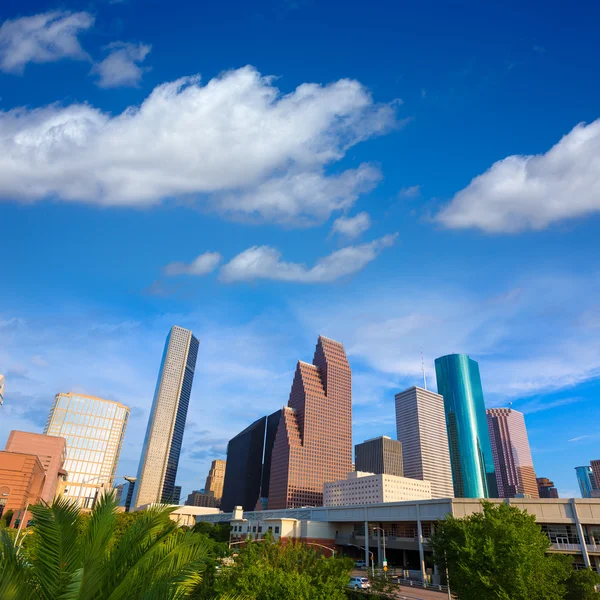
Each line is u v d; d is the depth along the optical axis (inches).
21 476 6033.5
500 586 1409.9
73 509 474.6
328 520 5506.9
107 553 515.5
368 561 4598.9
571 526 3132.4
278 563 1475.1
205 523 6245.1
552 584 1503.4
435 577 3467.0
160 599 442.6
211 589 1234.0
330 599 1154.7
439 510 3841.0
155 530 548.7
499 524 1582.2
